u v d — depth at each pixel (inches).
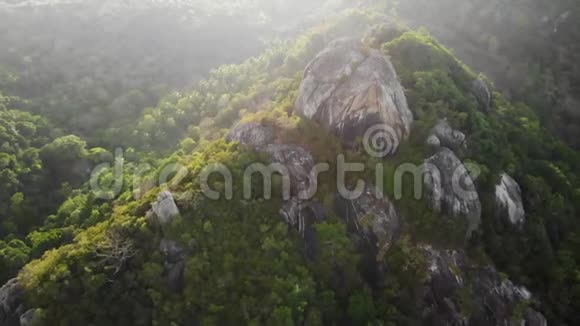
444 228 1803.6
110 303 1742.1
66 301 1768.0
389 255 1792.6
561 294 1911.9
